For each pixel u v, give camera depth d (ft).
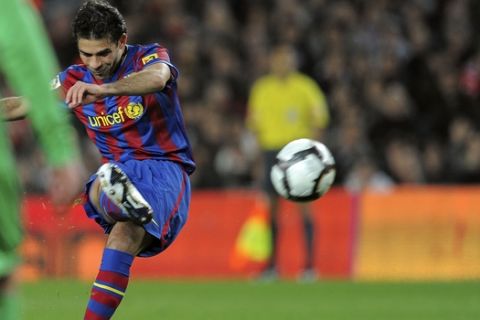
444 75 185.06
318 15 196.24
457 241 148.77
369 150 170.19
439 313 104.01
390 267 149.59
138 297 122.52
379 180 166.40
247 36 196.65
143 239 64.39
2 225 42.55
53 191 39.22
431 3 199.82
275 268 144.56
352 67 187.01
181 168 68.54
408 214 150.41
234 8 207.00
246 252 154.61
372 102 180.45
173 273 156.97
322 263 151.74
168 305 112.78
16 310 43.14
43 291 130.00
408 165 168.14
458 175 167.84
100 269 62.85
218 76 189.88
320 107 144.25
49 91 38.73
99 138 68.74
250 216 155.12
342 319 99.71
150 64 64.95
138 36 196.03
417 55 188.85
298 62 187.73
